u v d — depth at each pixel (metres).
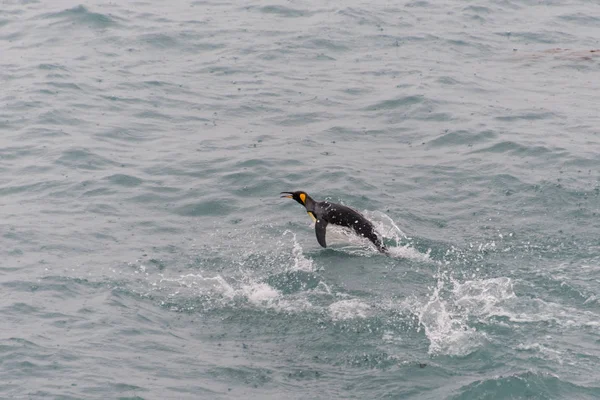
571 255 16.14
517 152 21.14
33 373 12.06
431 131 22.75
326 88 25.89
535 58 28.84
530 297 14.41
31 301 14.27
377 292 14.89
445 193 19.17
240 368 12.58
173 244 16.97
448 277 15.40
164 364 12.59
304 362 12.77
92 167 20.53
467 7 34.00
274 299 14.78
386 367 12.52
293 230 17.66
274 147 21.78
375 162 20.88
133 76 26.69
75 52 28.59
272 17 32.47
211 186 19.67
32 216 17.94
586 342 12.92
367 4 33.97
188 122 23.48
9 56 28.28
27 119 23.25
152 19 32.06
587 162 20.34
